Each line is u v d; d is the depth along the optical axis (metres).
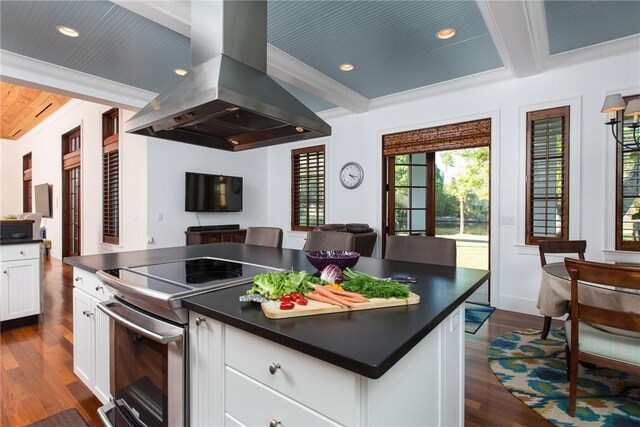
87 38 2.99
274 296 1.17
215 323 1.16
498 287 3.79
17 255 3.31
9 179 9.81
